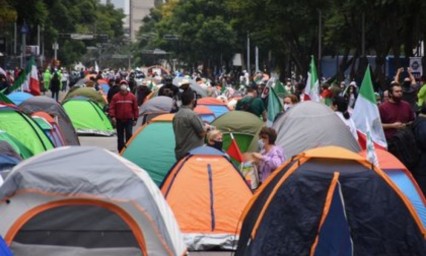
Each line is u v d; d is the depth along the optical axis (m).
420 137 22.73
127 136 37.75
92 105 49.25
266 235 16.16
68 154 16.78
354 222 16.00
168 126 28.41
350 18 65.88
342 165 16.50
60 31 152.00
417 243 16.08
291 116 25.05
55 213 16.19
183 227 20.58
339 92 33.75
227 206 20.84
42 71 102.56
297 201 16.19
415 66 48.12
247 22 77.81
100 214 16.25
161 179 27.50
